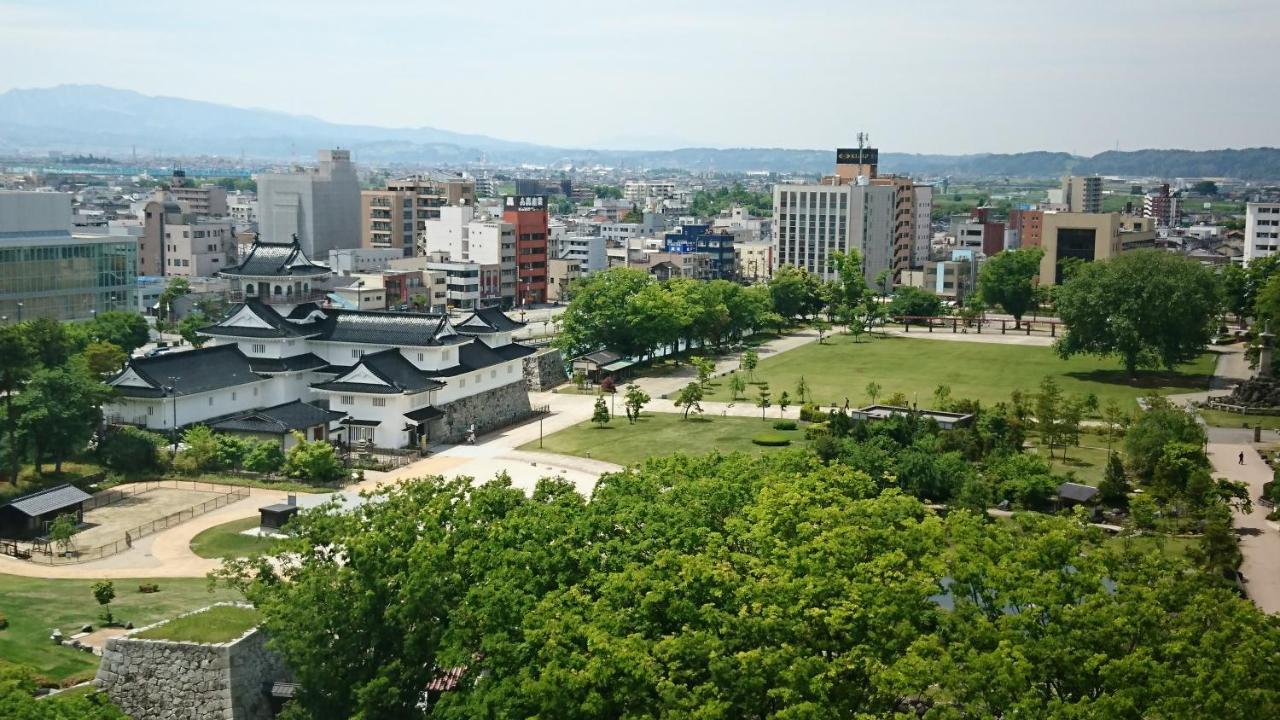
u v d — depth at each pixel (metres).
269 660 75.75
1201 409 175.88
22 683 62.78
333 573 71.56
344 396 155.38
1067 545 69.69
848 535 71.94
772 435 158.12
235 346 159.25
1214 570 94.31
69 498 116.62
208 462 136.75
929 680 58.59
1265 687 56.16
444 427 159.62
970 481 117.12
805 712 57.06
